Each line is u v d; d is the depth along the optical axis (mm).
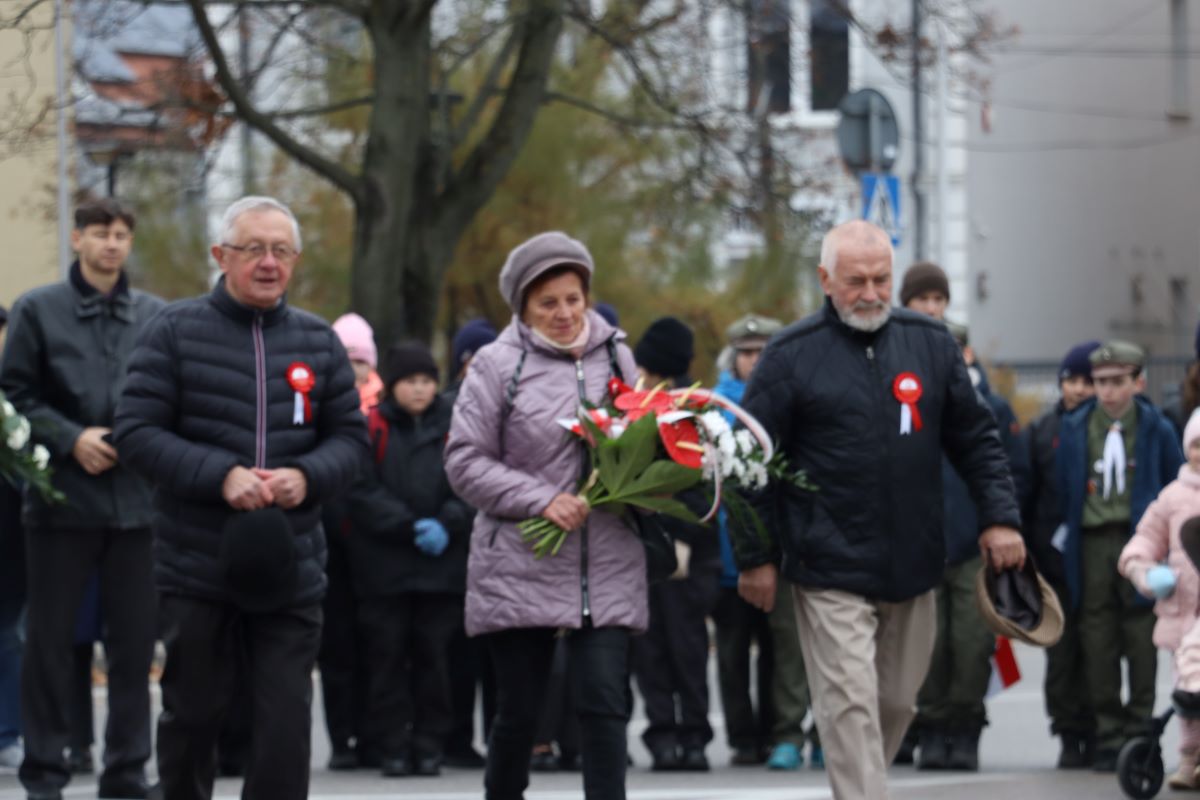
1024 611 15211
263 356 14008
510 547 14141
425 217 35062
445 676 21594
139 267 42594
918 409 14852
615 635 14086
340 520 21531
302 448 14055
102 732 26078
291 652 13844
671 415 14086
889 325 15039
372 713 21531
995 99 66125
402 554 21328
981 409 15227
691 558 22125
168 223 41312
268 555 13359
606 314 23656
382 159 33781
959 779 20891
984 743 25203
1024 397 54344
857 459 14734
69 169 39750
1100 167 71562
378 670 21406
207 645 13805
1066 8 70438
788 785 20547
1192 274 75812
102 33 35438
